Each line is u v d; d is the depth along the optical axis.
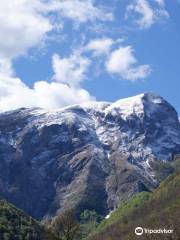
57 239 163.88
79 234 166.50
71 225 165.12
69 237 163.62
